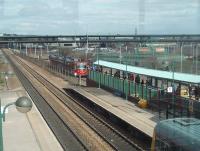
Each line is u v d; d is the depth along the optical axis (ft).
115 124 109.81
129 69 169.27
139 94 139.33
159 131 53.31
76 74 238.48
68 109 136.46
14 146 90.27
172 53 135.54
